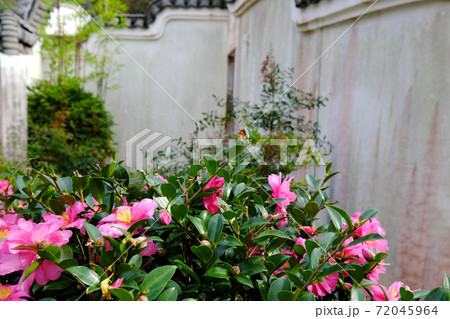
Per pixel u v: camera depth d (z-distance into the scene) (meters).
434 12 1.14
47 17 3.01
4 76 2.76
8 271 0.34
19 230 0.34
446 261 1.09
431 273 1.12
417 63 1.18
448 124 1.11
